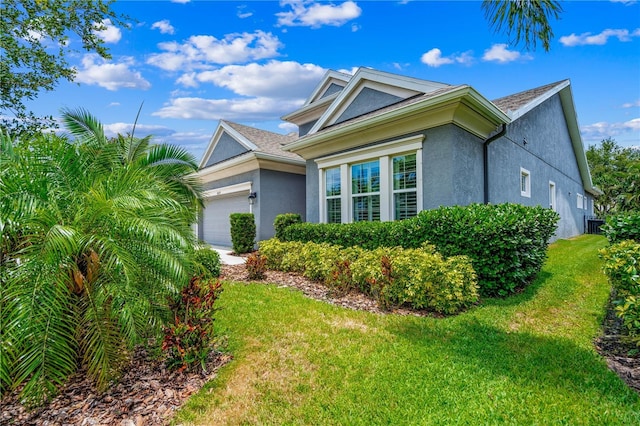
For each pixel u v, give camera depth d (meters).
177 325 3.64
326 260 7.43
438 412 2.83
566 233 16.23
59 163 3.77
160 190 4.29
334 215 10.55
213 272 8.45
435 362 3.66
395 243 7.38
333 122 11.27
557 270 7.95
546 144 13.54
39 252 2.91
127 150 7.18
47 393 2.89
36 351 2.75
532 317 5.05
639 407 2.81
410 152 8.36
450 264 5.71
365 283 6.41
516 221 5.85
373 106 10.00
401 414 2.83
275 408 2.97
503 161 9.67
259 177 13.35
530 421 2.68
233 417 2.87
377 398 3.06
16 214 3.06
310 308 5.66
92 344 3.10
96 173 4.32
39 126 9.05
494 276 5.98
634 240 6.21
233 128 15.44
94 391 3.29
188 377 3.51
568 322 4.83
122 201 3.59
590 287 6.57
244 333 4.60
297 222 11.33
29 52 8.37
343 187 9.96
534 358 3.72
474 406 2.89
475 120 7.88
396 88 9.33
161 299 3.76
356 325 4.87
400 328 4.70
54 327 2.87
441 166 7.59
